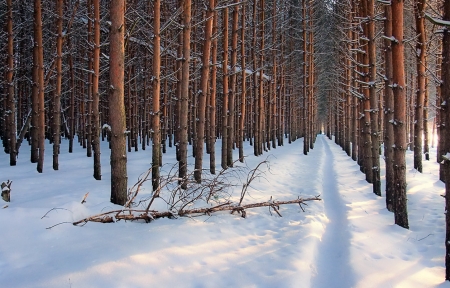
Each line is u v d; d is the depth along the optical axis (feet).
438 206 25.75
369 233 19.22
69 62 49.80
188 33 26.27
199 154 28.19
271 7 64.03
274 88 69.72
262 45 54.34
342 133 84.48
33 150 38.22
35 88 36.96
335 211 24.81
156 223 16.99
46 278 10.43
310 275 13.17
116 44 18.11
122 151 18.86
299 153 65.41
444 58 12.82
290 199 25.96
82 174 31.86
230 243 15.43
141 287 10.46
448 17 12.61
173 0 43.96
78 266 11.16
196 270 12.14
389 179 24.84
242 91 45.98
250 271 12.53
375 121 30.53
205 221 18.21
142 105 69.72
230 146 41.57
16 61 52.85
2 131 62.49
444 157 12.85
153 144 24.09
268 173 37.35
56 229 14.32
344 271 14.28
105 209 17.46
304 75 64.39
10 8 37.88
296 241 16.21
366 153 36.55
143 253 12.59
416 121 41.47
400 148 20.48
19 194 22.70
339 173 43.80
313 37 75.41
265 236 17.08
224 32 36.32
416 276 13.85
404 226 20.40
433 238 18.57
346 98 72.59
